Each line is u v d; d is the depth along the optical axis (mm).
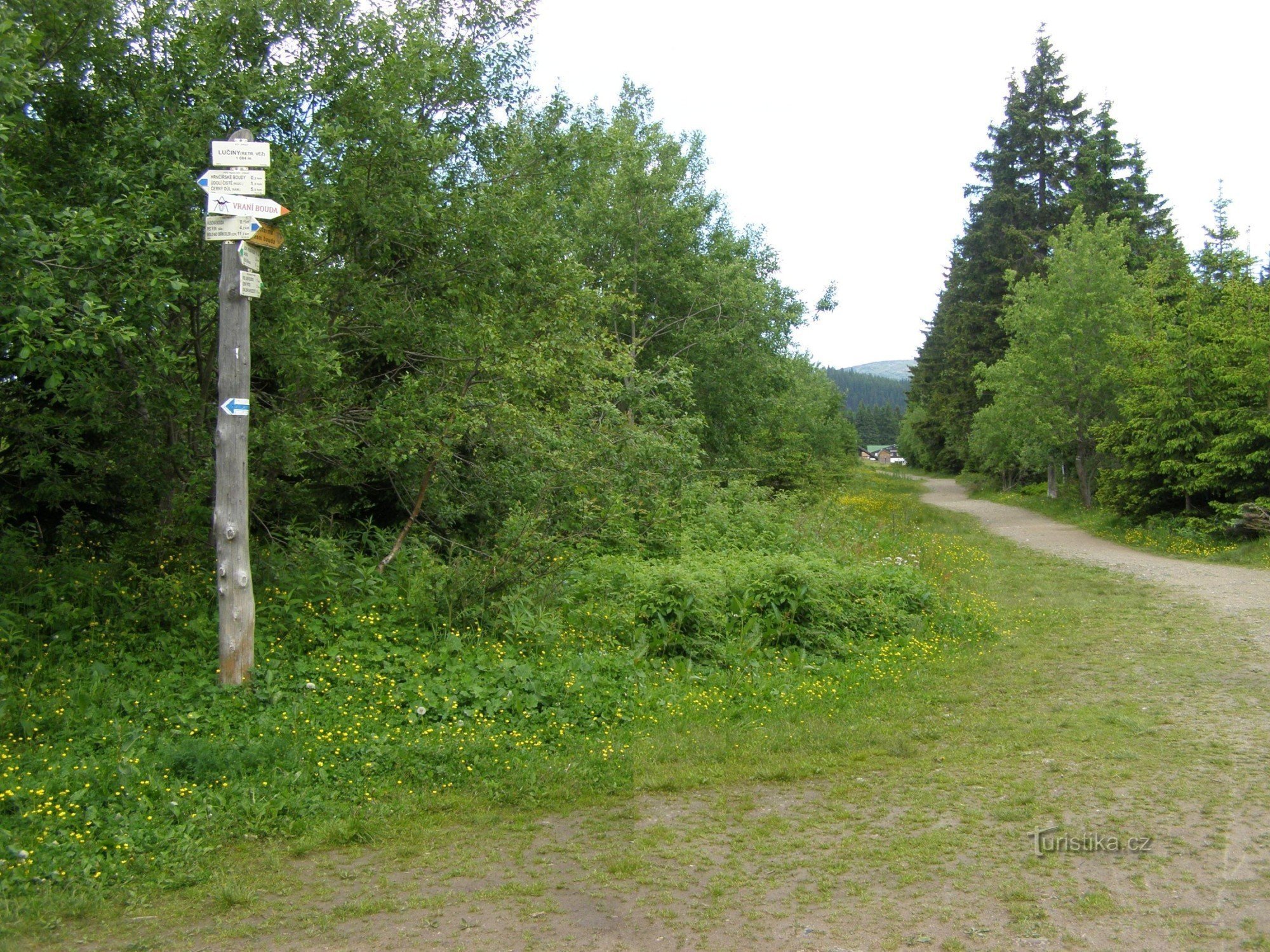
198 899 4562
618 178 22891
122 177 8289
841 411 52500
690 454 16297
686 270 24109
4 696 6801
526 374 11234
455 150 11500
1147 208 46656
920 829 5336
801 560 12305
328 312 10383
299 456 10016
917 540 19984
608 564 11570
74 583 8789
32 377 9445
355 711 7074
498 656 8258
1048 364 34719
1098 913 4238
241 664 7297
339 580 9445
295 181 9055
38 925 4277
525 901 4484
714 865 4879
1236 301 23672
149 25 9445
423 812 5695
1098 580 16812
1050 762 6574
